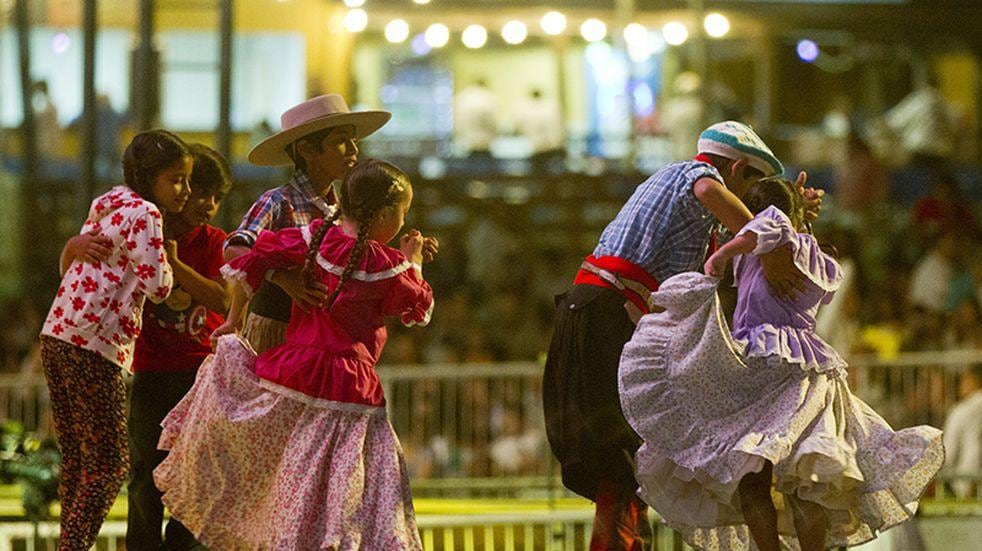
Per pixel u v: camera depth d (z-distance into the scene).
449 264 35.59
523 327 29.62
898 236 37.69
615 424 11.30
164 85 38.28
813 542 10.86
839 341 22.91
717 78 44.56
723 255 10.76
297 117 11.65
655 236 11.34
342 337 10.81
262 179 35.75
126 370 11.53
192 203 11.97
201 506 10.88
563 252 37.00
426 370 22.25
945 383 22.84
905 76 45.47
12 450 14.49
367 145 41.62
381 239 11.02
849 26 44.00
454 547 15.70
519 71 44.22
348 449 10.59
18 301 29.83
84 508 11.26
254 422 10.70
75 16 40.34
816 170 41.00
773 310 11.01
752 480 10.88
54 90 40.31
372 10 41.94
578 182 39.00
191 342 12.13
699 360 10.80
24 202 35.88
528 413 22.34
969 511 17.78
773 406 10.82
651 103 43.62
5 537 15.17
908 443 11.03
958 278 30.09
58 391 11.48
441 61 43.81
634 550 11.42
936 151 42.34
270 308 11.38
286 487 10.54
